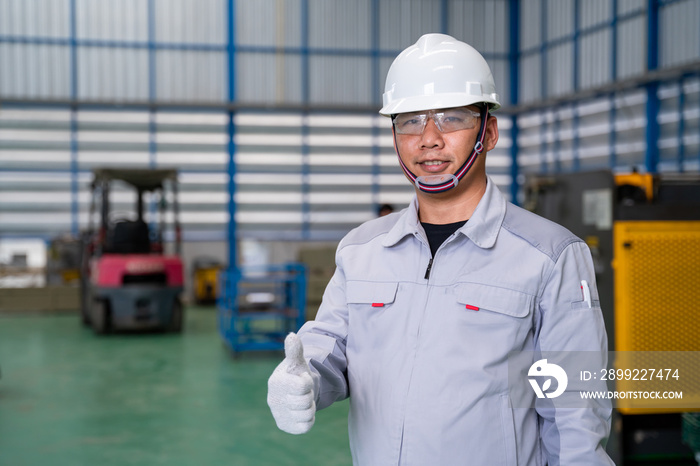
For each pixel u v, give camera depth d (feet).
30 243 39.60
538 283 4.47
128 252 28.09
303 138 41.88
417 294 4.65
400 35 42.39
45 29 39.22
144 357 23.20
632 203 11.76
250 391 18.34
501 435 4.36
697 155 29.94
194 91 40.88
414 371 4.50
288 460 12.89
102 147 40.19
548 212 13.41
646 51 32.07
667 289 11.32
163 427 15.05
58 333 28.45
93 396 17.87
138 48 40.14
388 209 26.22
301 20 41.55
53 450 13.47
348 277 4.95
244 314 23.36
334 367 4.79
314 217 42.32
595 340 4.46
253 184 41.73
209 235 41.42
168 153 40.83
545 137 40.52
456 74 4.65
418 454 4.39
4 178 39.27
